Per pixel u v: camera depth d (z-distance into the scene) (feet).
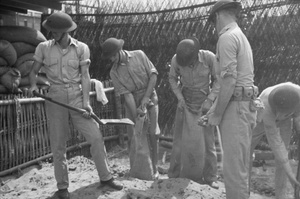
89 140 12.55
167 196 12.32
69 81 12.26
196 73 13.55
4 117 16.10
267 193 14.57
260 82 20.94
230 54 9.59
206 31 22.29
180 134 14.67
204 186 13.32
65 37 12.13
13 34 21.66
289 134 13.05
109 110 23.22
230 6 10.16
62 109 12.34
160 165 18.94
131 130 14.89
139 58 14.40
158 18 24.13
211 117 10.28
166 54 23.76
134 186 13.20
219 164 18.06
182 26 23.16
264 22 20.56
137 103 14.83
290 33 20.03
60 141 12.46
